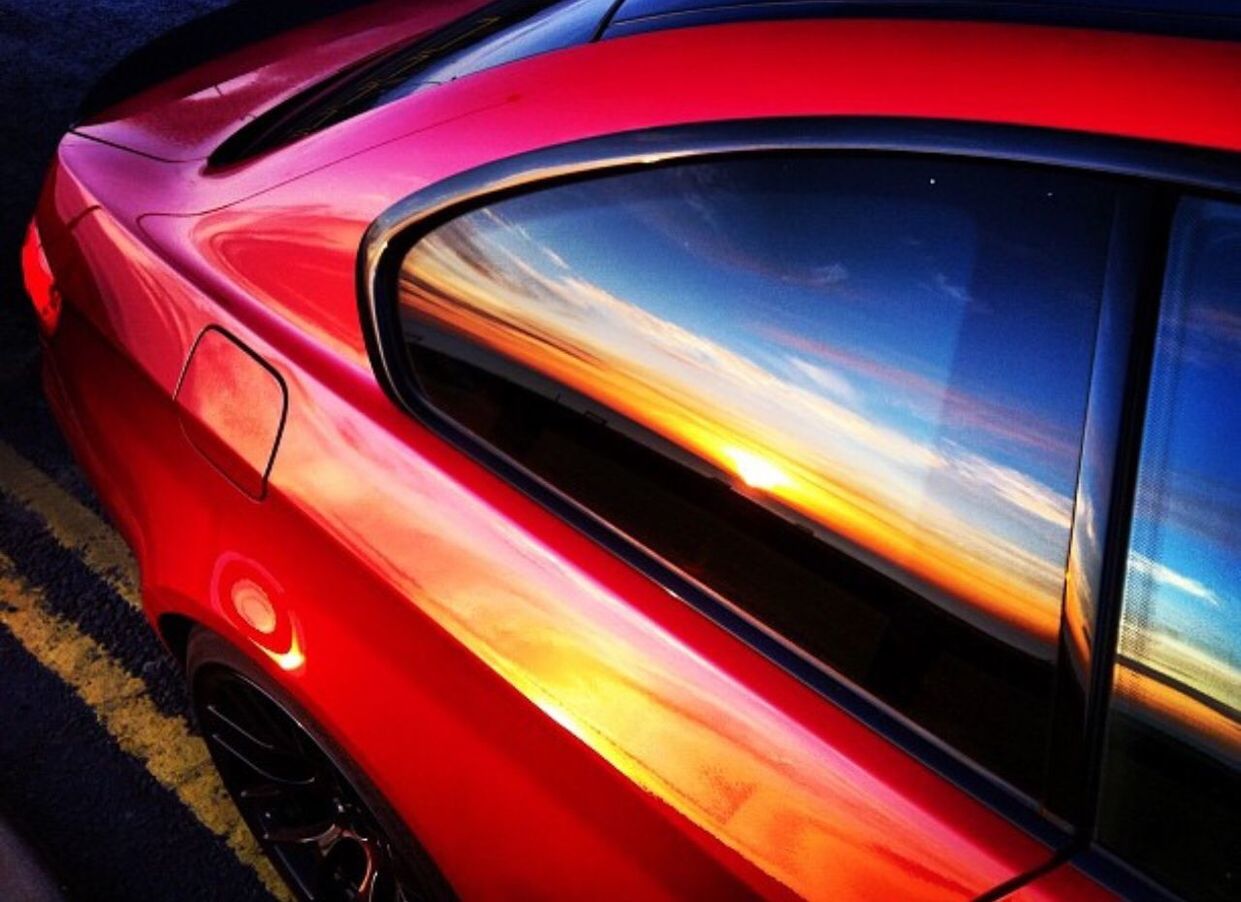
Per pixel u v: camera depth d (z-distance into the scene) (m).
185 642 1.90
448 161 1.37
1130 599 0.99
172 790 2.19
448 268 1.36
